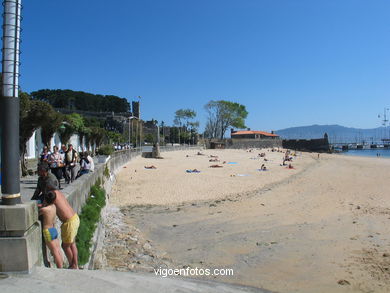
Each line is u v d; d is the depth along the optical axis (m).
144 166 45.53
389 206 20.61
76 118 36.19
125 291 5.37
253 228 15.77
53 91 128.38
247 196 24.62
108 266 10.45
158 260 11.55
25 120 16.72
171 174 37.59
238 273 10.45
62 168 14.66
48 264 6.15
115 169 35.09
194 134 120.06
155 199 23.34
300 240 13.74
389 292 9.00
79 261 8.77
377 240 13.50
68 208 6.61
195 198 23.75
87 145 42.25
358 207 20.14
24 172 17.30
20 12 5.05
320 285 9.54
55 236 5.99
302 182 33.38
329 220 16.98
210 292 6.96
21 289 4.64
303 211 19.25
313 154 102.81
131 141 86.62
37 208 5.65
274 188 28.89
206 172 40.69
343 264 11.05
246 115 134.75
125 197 23.98
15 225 4.98
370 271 10.41
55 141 28.02
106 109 135.12
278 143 144.75
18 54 5.04
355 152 152.75
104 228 14.72
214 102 132.62
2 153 5.05
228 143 128.50
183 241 13.97
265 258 11.79
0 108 5.27
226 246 13.21
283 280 9.91
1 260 4.99
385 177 38.59
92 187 15.70
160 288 6.05
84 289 5.05
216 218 17.86
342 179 36.38
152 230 15.66
